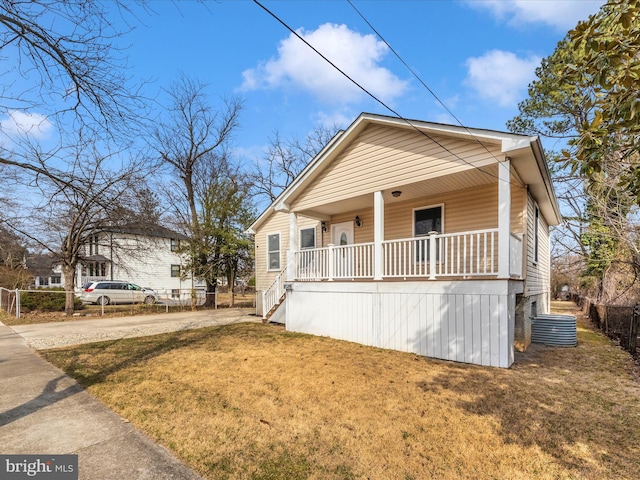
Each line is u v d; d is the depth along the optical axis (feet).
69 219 44.98
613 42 10.39
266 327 34.86
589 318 44.86
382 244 25.48
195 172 64.75
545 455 9.88
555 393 14.92
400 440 10.74
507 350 18.94
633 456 9.87
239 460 9.55
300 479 8.67
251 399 14.14
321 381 16.47
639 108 9.60
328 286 28.32
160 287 90.79
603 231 44.62
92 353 22.67
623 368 19.13
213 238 61.31
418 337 22.31
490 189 26.43
